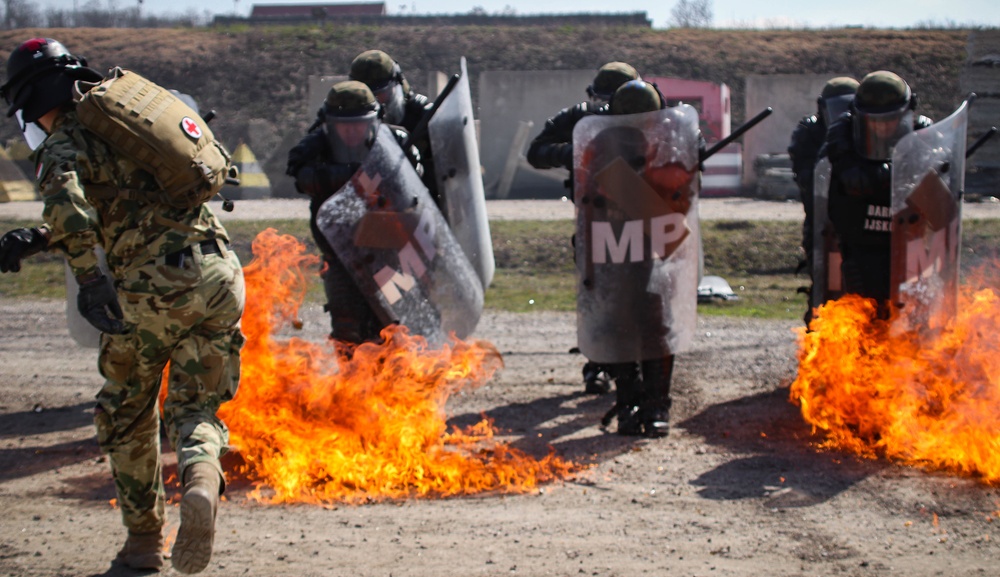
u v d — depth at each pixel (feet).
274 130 103.81
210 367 11.68
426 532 13.73
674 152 18.71
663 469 16.98
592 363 23.36
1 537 13.56
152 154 11.17
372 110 19.21
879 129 19.47
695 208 19.12
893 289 18.88
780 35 114.42
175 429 11.19
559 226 56.85
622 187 18.66
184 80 111.96
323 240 20.08
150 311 11.21
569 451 18.29
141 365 11.57
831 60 107.34
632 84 18.76
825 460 17.39
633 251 18.79
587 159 18.84
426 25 122.93
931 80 102.27
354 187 18.95
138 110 11.25
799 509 14.69
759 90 83.71
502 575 12.07
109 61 114.83
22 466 17.62
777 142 83.92
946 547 12.99
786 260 50.44
